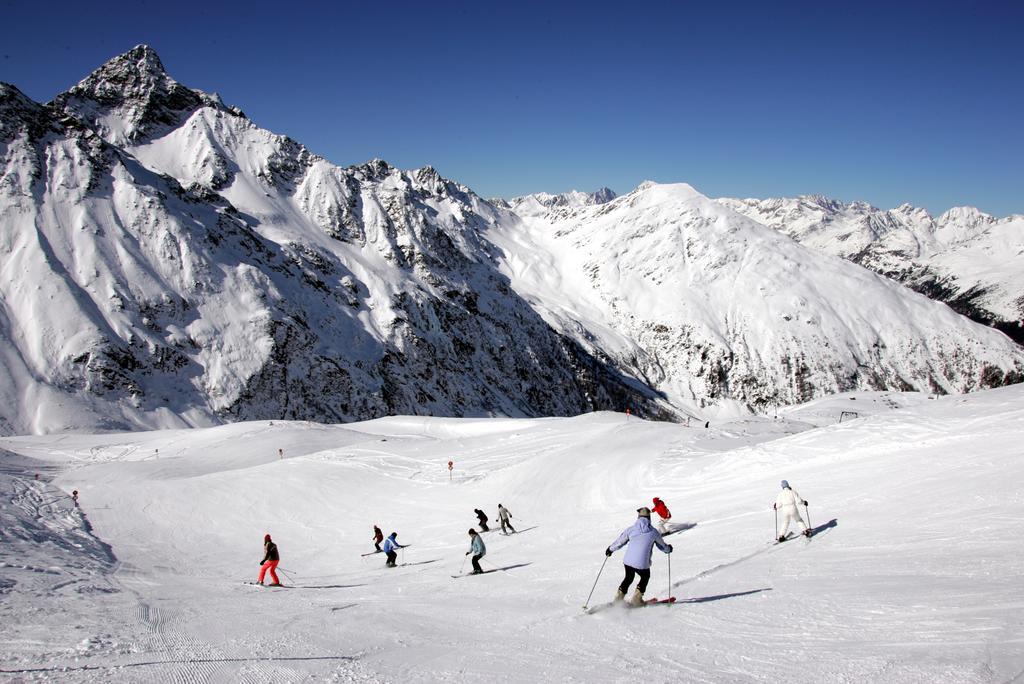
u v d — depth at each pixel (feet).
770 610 26.40
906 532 37.24
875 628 22.04
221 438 225.56
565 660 23.04
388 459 152.35
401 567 76.02
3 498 121.19
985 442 57.77
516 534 81.46
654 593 34.06
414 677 22.57
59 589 61.46
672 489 86.22
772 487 65.92
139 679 23.65
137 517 121.60
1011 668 16.43
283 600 52.31
